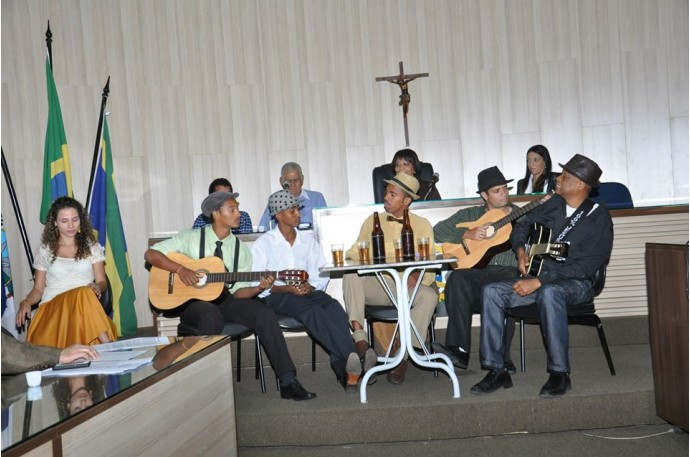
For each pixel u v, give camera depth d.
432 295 3.65
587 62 6.54
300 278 3.55
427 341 3.90
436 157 6.70
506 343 3.65
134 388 1.82
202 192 6.52
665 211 4.28
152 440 1.92
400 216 3.85
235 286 3.84
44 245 3.79
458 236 3.96
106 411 1.68
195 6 6.54
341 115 6.71
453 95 6.68
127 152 6.32
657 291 3.06
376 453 3.00
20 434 1.41
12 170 5.86
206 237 3.86
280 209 3.87
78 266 3.77
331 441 3.15
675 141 6.41
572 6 6.56
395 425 3.13
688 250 2.80
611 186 4.74
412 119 6.71
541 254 3.45
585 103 6.55
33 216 5.93
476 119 6.67
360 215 4.35
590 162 3.53
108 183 5.93
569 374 3.45
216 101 6.57
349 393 3.43
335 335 3.52
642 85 6.47
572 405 3.13
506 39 6.64
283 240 3.93
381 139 6.71
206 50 6.55
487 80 6.66
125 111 6.33
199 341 2.52
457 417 3.13
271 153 6.64
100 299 3.81
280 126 6.65
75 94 6.18
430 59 6.70
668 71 6.42
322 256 4.00
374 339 4.10
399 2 6.73
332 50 6.71
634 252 4.30
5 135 5.84
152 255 3.75
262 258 3.91
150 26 6.44
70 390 1.81
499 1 6.64
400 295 3.28
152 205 6.39
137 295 6.28
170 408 2.06
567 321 3.33
